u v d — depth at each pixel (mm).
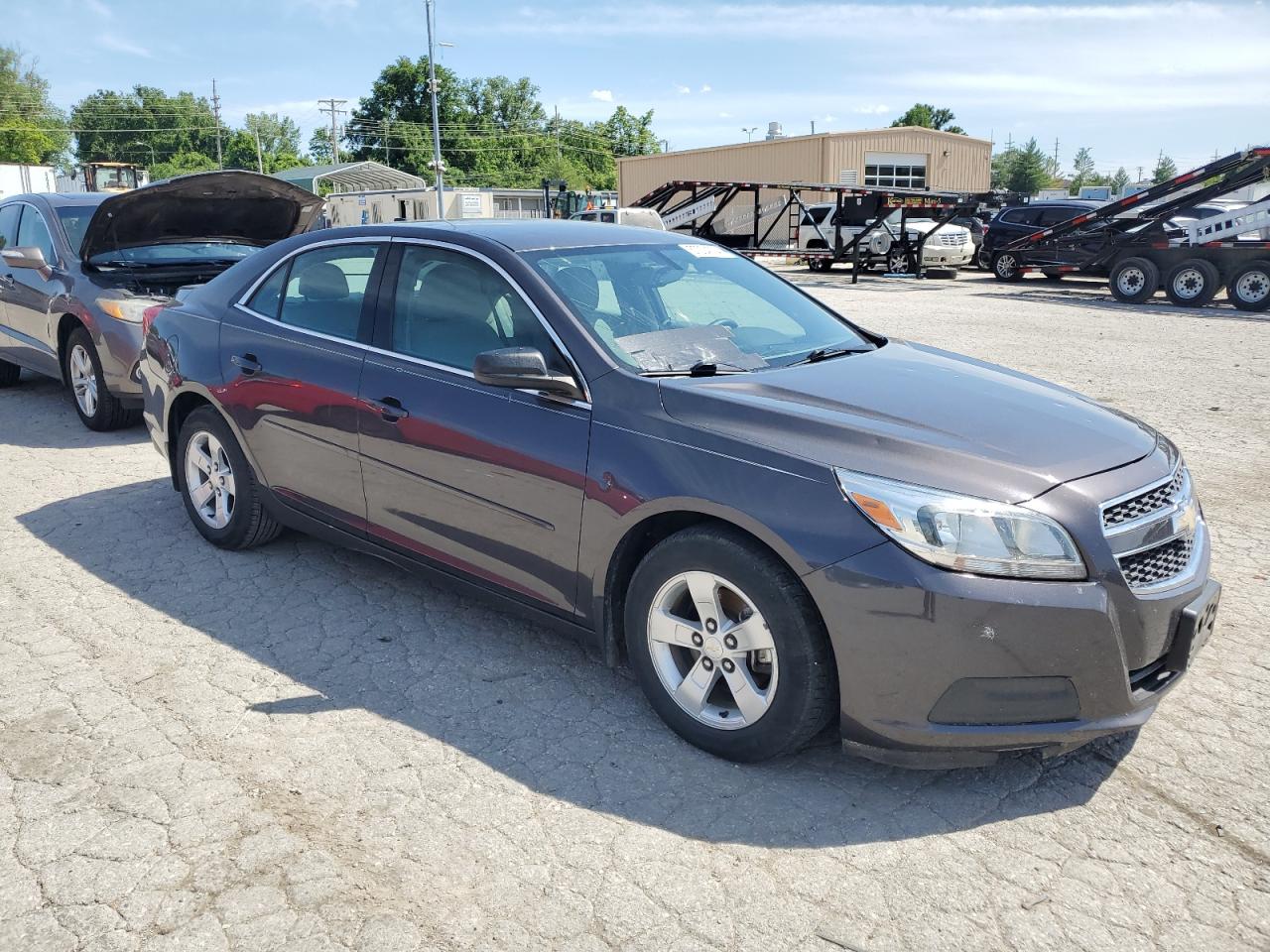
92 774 2969
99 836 2688
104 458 6602
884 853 2668
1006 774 3041
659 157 41250
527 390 3332
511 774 3018
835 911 2445
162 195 6734
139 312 6809
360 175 59000
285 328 4301
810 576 2744
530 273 3547
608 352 3332
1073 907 2465
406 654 3801
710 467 2943
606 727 3295
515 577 3504
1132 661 2783
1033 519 2670
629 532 3119
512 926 2383
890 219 24625
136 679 3572
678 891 2514
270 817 2779
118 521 5312
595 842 2701
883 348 4023
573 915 2422
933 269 26469
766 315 3986
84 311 6961
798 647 2812
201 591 4379
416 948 2307
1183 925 2408
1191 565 2996
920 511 2670
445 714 3365
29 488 5902
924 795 2932
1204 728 3301
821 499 2764
